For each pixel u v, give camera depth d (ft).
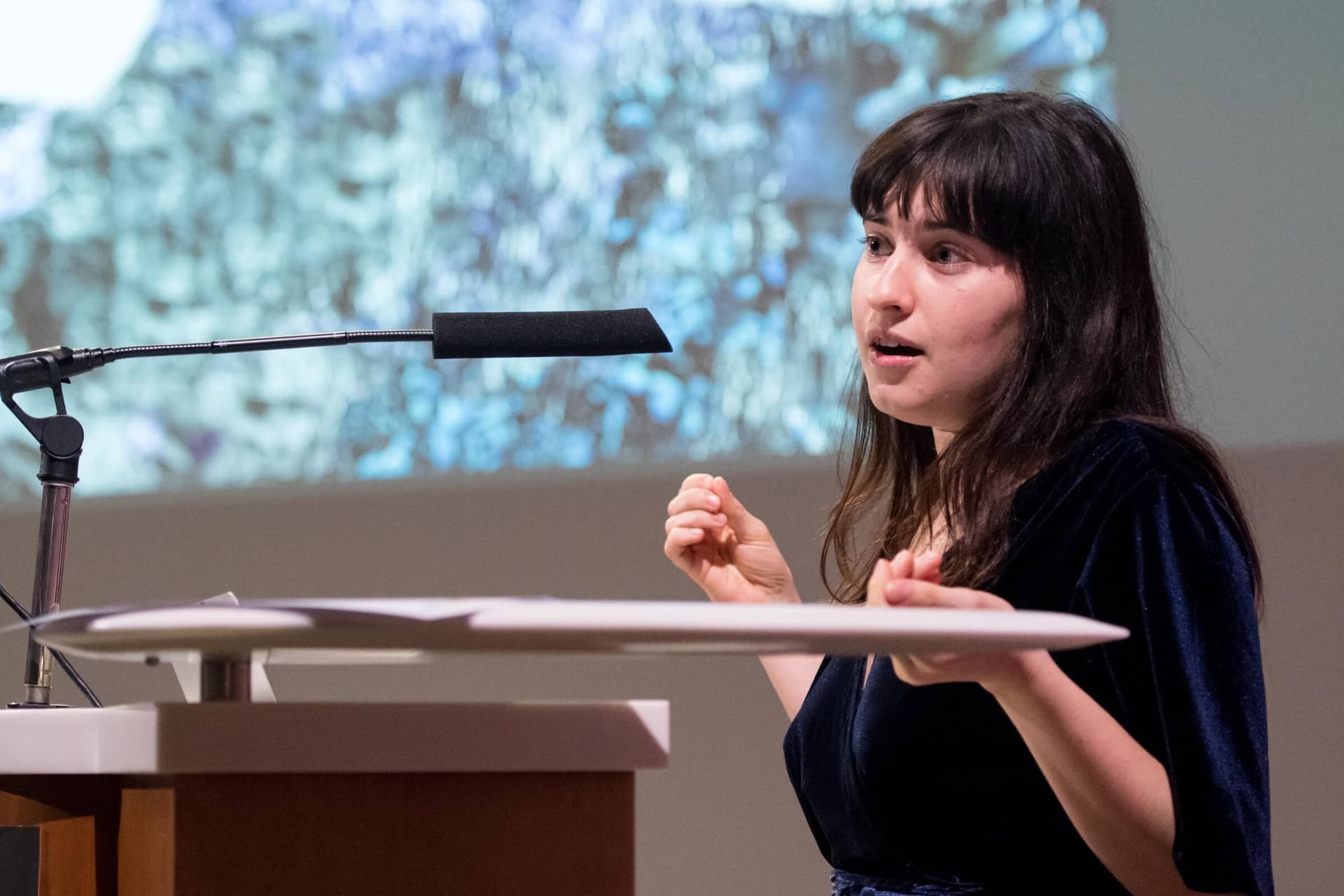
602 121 31.07
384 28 31.76
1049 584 10.77
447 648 6.79
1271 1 29.25
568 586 32.19
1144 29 29.45
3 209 32.86
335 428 32.65
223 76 32.37
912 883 11.21
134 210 32.68
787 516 30.37
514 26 31.32
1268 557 29.63
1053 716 8.59
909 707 11.07
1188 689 9.47
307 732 7.58
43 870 8.89
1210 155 29.50
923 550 13.01
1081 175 11.65
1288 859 29.55
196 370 33.09
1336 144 29.14
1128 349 11.73
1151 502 10.34
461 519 32.91
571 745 7.99
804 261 30.32
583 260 31.07
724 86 30.60
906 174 11.57
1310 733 29.48
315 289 32.19
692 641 6.54
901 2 29.73
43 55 32.81
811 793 12.40
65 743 8.27
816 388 30.35
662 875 32.48
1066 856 10.64
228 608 6.35
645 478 31.55
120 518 33.65
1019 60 29.30
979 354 11.53
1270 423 29.48
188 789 7.47
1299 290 29.30
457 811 7.86
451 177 31.60
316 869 7.61
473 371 32.32
